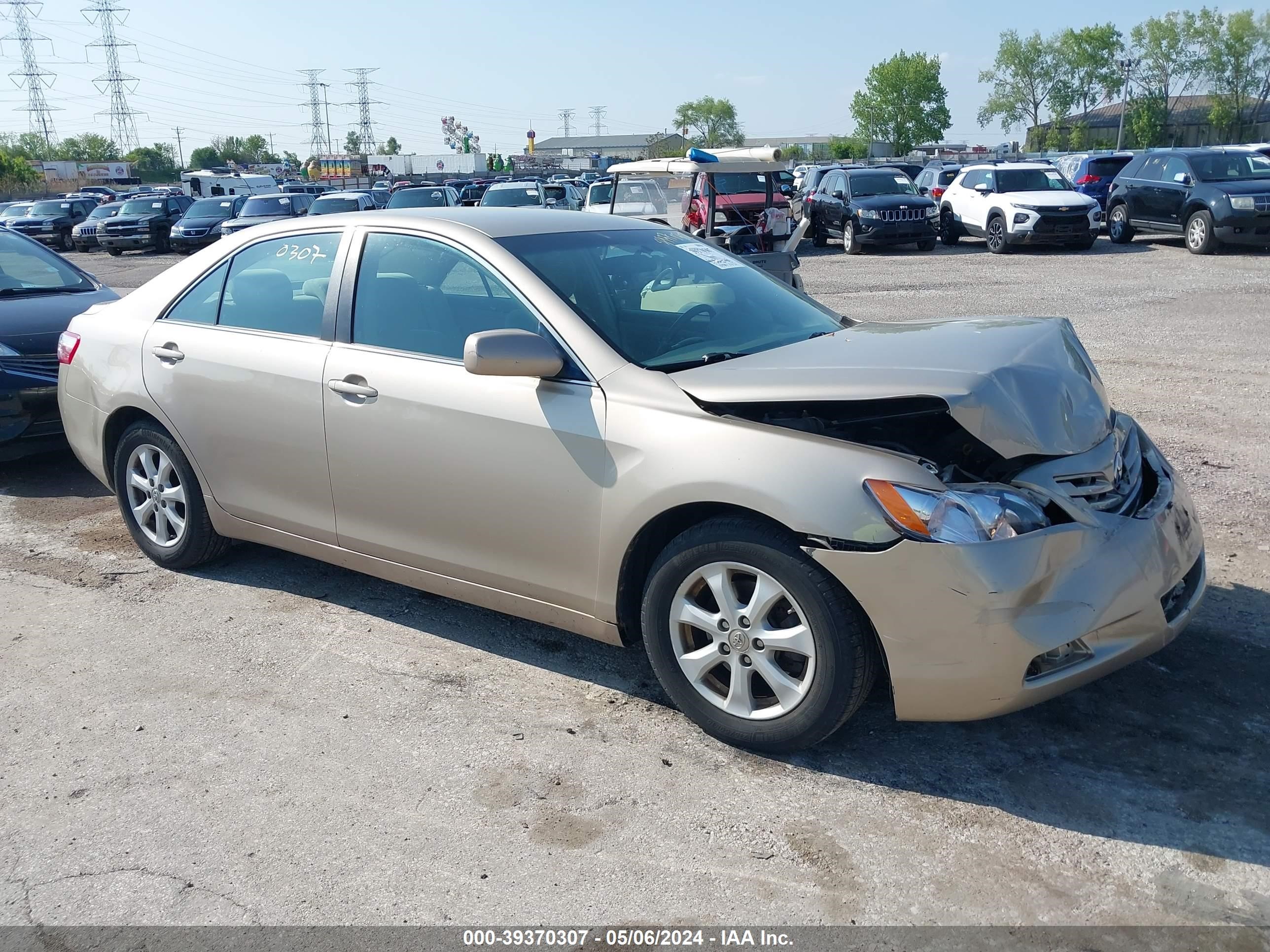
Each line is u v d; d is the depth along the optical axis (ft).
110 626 13.96
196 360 14.42
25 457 22.93
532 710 11.61
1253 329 33.83
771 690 10.75
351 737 11.10
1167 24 266.77
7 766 10.71
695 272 13.42
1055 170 67.41
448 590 12.62
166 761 10.73
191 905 8.63
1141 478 10.89
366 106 405.39
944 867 8.84
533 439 11.19
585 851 9.18
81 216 112.88
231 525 14.69
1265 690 11.42
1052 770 10.14
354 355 12.84
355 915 8.48
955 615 9.18
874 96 335.47
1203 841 9.05
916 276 52.34
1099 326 35.06
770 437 9.91
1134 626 9.77
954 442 10.85
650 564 11.23
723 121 472.44
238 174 176.14
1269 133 260.42
